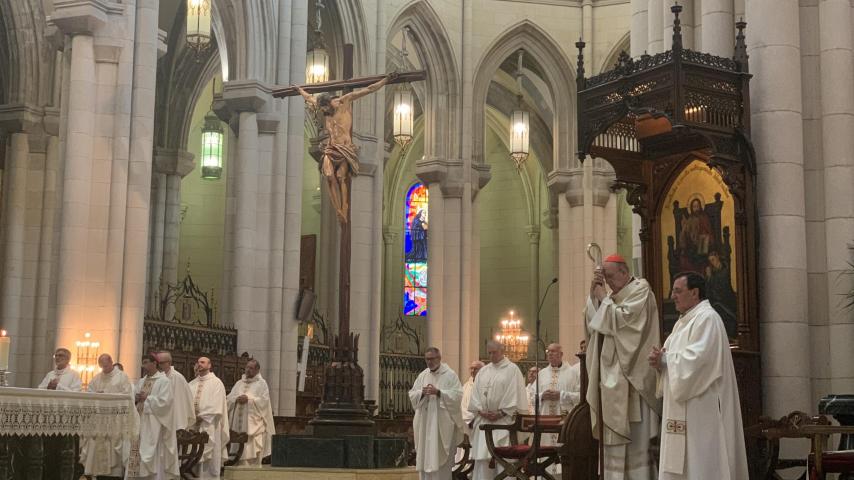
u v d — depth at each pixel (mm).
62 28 18812
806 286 11375
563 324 32531
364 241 27719
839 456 8797
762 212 11438
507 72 37031
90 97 18797
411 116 26734
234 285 23453
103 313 18469
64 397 12320
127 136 18984
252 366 19594
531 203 42719
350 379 15633
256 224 23766
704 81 11102
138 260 18906
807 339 11281
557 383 16406
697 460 8000
